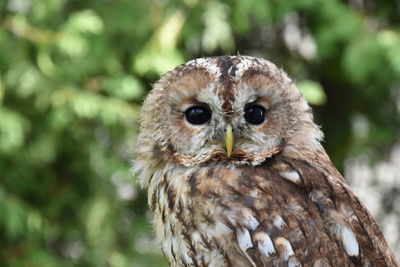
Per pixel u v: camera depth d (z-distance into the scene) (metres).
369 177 13.98
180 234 5.86
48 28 12.32
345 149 13.88
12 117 11.26
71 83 12.05
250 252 5.59
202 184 5.84
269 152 6.08
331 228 5.70
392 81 12.86
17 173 12.24
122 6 12.41
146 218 13.10
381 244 5.95
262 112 6.11
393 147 14.01
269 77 6.05
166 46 11.95
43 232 12.09
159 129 6.36
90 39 12.15
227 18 12.25
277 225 5.61
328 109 14.11
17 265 11.86
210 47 12.41
